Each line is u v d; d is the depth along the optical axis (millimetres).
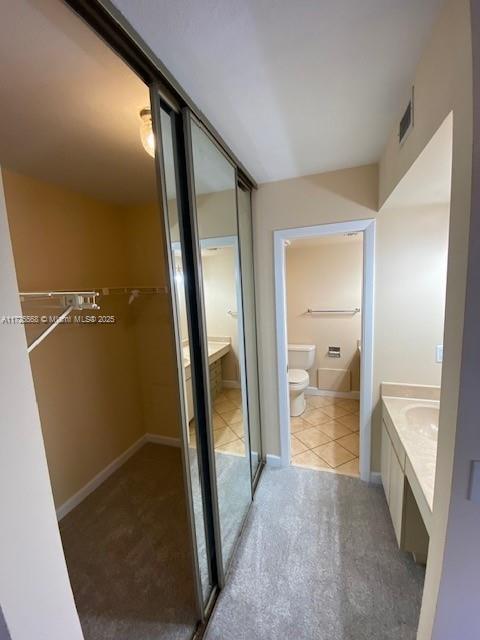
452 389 778
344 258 3684
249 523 1912
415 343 2012
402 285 1979
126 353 2748
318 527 1861
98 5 713
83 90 1082
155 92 971
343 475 2350
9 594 560
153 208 2607
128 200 2518
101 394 2457
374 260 1995
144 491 2309
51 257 2041
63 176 1901
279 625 1334
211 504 1451
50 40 849
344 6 788
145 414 2990
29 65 943
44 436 1988
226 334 1841
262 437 2502
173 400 2857
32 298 1388
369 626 1313
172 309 1104
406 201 1723
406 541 1548
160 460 2711
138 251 2717
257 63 982
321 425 3197
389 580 1513
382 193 1793
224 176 1599
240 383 1956
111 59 938
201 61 959
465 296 701
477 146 649
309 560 1640
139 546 1803
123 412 2707
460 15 698
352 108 1271
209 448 1413
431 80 910
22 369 586
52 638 642
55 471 2055
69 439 2160
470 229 676
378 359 2090
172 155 1146
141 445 2934
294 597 1450
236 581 1541
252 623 1347
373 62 1002
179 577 1593
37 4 733
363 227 1981
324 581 1521
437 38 848
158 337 2799
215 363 1707
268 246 2215
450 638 867
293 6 779
